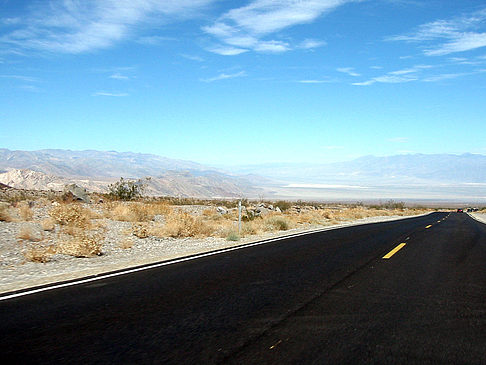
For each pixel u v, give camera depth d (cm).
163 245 1475
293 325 542
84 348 458
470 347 471
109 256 1199
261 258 1122
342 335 506
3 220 1731
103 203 2906
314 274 896
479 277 888
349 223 2969
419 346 472
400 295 716
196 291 730
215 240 1648
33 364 416
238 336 498
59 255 1160
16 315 579
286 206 4938
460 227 2622
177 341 480
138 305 634
